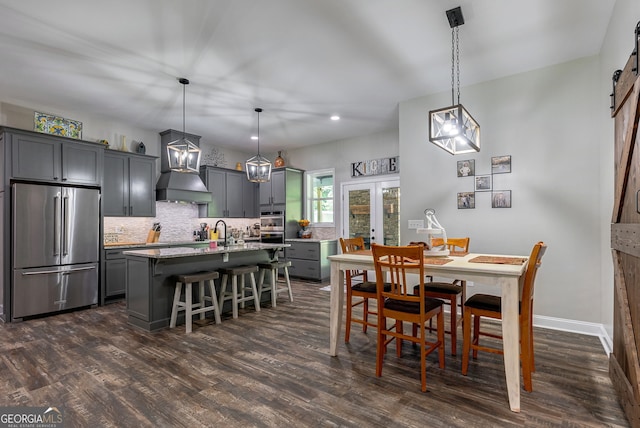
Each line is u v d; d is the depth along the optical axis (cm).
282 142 694
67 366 265
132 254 375
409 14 268
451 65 353
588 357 279
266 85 403
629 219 200
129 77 379
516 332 209
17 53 325
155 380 241
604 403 210
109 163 509
